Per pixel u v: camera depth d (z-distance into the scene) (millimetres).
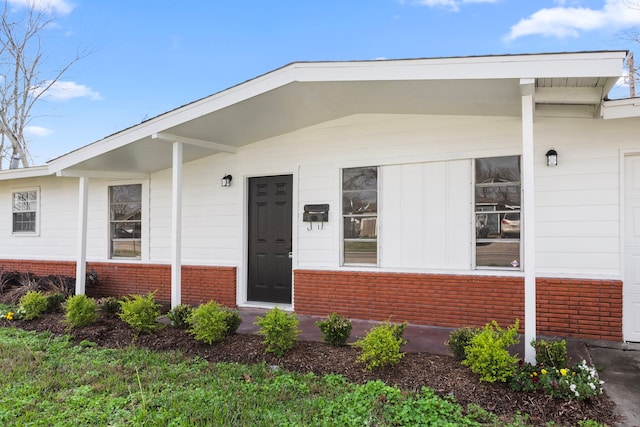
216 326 5199
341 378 4152
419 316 6242
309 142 7145
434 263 6250
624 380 4133
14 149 18422
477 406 3475
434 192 6285
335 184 6930
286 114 6379
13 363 4777
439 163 6266
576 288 5379
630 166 5312
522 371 3852
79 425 3316
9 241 10578
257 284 7699
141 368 4617
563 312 5434
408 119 6445
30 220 10328
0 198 10742
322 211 6977
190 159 8016
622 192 5262
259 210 7711
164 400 3713
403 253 6453
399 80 4883
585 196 5410
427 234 6309
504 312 5742
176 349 5219
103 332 5918
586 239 5395
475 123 6031
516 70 4359
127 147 6766
